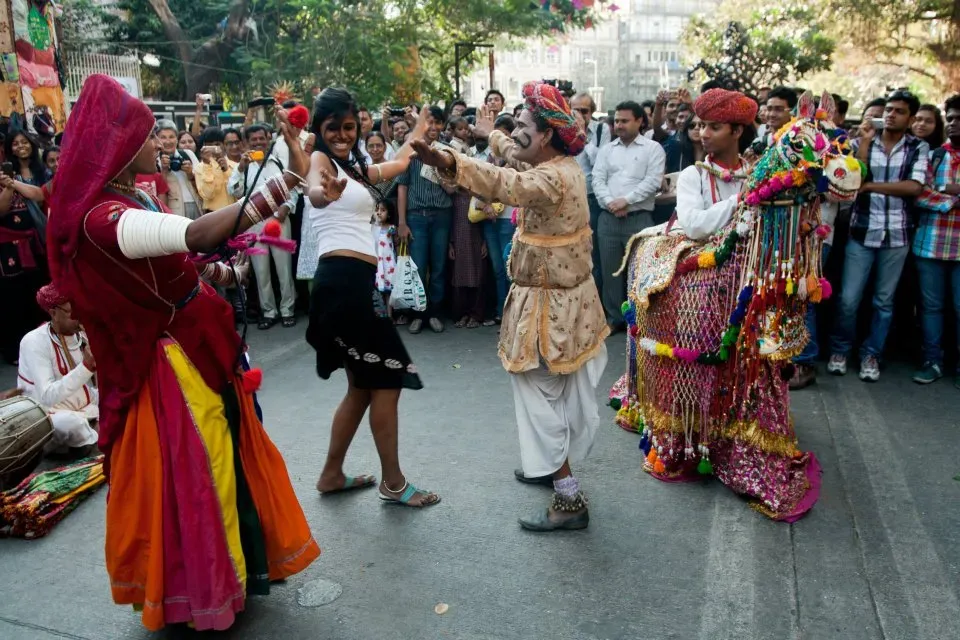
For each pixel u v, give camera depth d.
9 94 7.76
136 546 2.50
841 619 2.63
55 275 2.38
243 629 2.63
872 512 3.33
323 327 3.17
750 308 3.27
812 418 4.41
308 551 2.76
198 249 2.23
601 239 6.32
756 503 3.42
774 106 4.64
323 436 4.28
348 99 3.05
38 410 3.77
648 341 3.73
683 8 48.41
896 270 4.85
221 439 2.53
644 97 48.81
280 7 15.62
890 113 4.69
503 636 2.56
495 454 4.00
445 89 16.88
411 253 6.52
